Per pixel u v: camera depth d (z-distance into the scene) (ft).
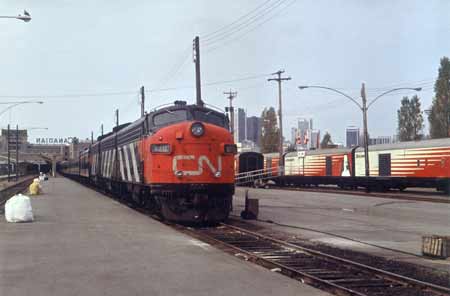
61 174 461.78
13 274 33.68
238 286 30.35
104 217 70.85
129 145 86.94
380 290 32.78
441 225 69.21
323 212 87.56
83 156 210.79
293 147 379.96
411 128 253.24
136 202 86.84
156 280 31.89
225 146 65.77
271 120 310.86
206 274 33.68
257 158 201.36
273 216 80.79
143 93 194.29
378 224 70.28
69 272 34.27
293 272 36.63
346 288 31.99
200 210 65.36
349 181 164.25
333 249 49.03
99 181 146.20
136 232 54.90
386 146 150.41
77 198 114.01
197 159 64.75
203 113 69.92
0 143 470.39
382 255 46.01
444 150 128.77
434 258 44.24
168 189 64.34
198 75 119.14
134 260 38.63
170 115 69.87
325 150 182.29
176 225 65.87
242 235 57.72
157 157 65.41
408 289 32.96
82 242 47.70
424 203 105.50
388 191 152.87
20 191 157.28
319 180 183.62
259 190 166.71
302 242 53.57
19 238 50.39
